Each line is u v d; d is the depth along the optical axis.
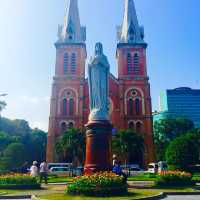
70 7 73.69
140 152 63.50
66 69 69.31
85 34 73.56
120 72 69.75
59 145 58.75
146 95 68.19
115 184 14.72
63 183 25.39
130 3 74.88
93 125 20.19
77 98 67.62
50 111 66.25
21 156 52.97
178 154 36.16
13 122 81.25
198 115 117.31
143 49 71.00
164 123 72.81
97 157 19.72
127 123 66.81
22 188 19.86
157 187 19.64
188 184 20.56
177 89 120.06
